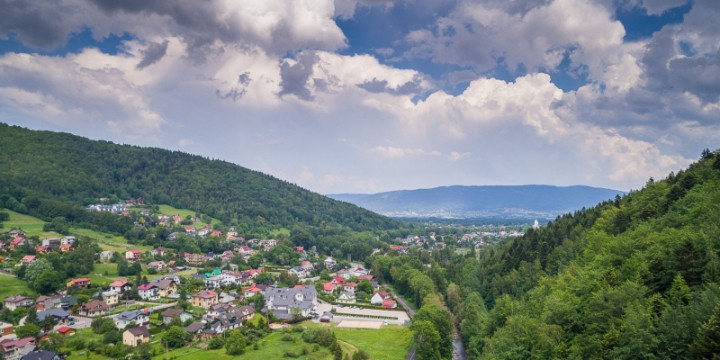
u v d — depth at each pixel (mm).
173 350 147125
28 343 142875
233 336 150500
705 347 65375
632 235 126312
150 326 169875
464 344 159500
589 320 93812
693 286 85625
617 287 97000
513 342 108438
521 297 147125
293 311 193250
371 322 193750
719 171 140375
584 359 84625
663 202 144375
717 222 103938
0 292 193375
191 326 162875
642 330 74438
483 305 177375
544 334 97062
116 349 138000
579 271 127562
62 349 141875
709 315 70750
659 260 95875
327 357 141500
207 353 143750
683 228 111625
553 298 109375
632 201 169125
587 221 187000
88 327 166500
